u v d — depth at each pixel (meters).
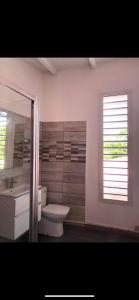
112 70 2.67
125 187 2.56
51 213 2.41
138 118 2.50
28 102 2.09
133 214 2.53
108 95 2.67
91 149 2.76
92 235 2.53
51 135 2.98
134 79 2.54
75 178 2.83
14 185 2.23
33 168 2.07
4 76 2.22
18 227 1.98
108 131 2.68
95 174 2.74
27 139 2.13
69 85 2.92
